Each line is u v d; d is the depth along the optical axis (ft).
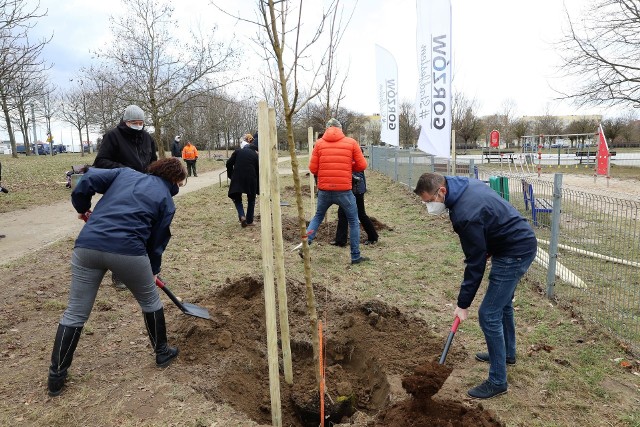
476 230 10.32
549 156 115.24
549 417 10.45
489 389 11.18
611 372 12.30
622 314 15.02
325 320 15.43
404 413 10.01
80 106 146.41
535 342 13.92
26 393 11.22
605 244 19.71
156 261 12.16
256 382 12.59
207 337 13.70
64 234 28.76
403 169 51.34
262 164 9.16
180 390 11.16
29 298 17.07
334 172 20.98
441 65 30.17
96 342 13.82
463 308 10.73
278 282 11.59
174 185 12.32
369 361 13.30
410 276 20.18
